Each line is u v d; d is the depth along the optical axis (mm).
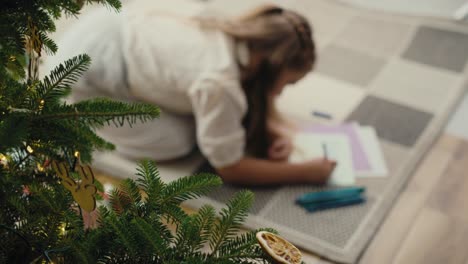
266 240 941
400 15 2604
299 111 2213
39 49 1013
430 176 2059
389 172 2055
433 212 1968
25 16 982
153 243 932
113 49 1973
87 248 938
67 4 1007
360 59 2416
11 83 991
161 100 1989
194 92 1899
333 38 2494
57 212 1021
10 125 887
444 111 2248
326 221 1920
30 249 963
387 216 1948
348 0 2662
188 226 1013
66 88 1007
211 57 1924
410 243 1893
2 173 989
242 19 1970
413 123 2203
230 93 1888
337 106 2242
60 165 1001
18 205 998
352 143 2121
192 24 2000
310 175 2000
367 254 1864
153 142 2006
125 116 986
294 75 1954
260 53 1910
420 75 2365
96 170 2004
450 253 1880
